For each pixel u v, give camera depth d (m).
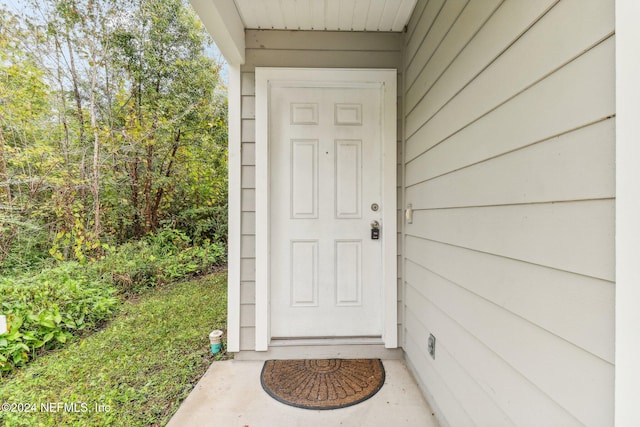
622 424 0.53
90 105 4.26
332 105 2.13
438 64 1.44
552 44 0.71
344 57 2.04
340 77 2.04
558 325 0.70
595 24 0.60
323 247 2.13
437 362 1.44
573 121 0.65
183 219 5.04
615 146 0.55
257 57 2.02
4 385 1.79
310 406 1.53
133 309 3.02
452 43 1.28
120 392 1.69
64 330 2.51
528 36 0.80
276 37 2.03
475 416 1.08
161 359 2.05
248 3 1.77
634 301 0.51
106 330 2.53
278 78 2.02
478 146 1.07
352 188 2.14
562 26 0.68
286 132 2.12
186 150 4.93
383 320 2.07
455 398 1.24
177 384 1.76
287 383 1.74
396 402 1.56
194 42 4.66
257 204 2.02
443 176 1.38
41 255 3.76
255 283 2.02
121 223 4.57
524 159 0.82
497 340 0.95
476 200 1.08
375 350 2.04
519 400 0.84
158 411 1.53
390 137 2.06
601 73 0.58
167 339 2.35
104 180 4.23
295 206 2.12
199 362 2.01
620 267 0.53
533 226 0.79
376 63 2.05
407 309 1.96
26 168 3.76
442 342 1.38
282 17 1.90
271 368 1.91
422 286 1.67
